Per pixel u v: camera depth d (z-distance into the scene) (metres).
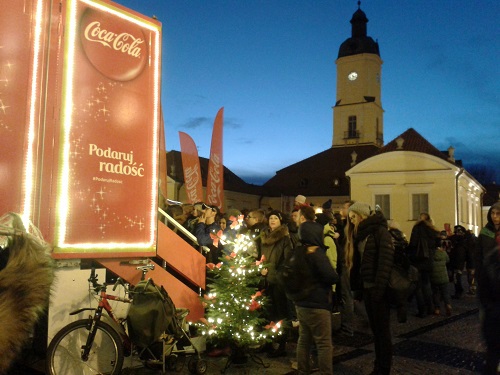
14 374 5.04
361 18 54.88
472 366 5.88
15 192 4.74
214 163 12.10
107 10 5.57
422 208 34.09
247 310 5.91
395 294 5.05
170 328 5.33
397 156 34.88
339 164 52.31
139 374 5.43
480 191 43.66
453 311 10.06
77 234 5.17
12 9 4.81
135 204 5.76
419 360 6.14
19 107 4.80
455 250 12.46
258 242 6.83
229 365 5.80
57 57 5.10
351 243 5.58
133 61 5.83
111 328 5.00
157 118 6.06
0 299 2.68
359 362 5.99
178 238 6.49
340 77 54.59
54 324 5.02
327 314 4.66
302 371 4.81
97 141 5.40
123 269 5.73
